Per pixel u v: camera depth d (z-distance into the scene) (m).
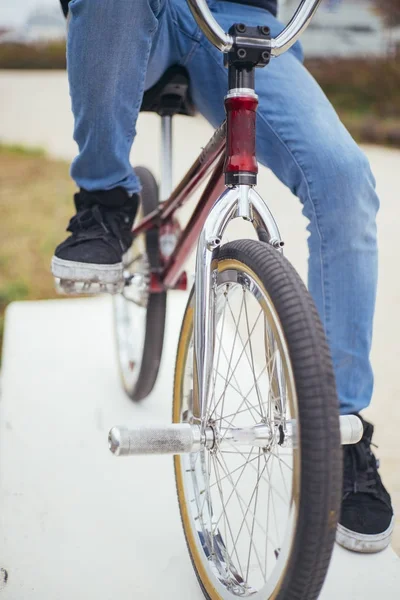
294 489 1.00
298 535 0.99
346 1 10.77
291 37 1.19
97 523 1.66
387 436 2.10
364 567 1.49
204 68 1.58
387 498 1.60
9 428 2.12
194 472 1.46
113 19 1.33
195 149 6.41
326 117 1.48
